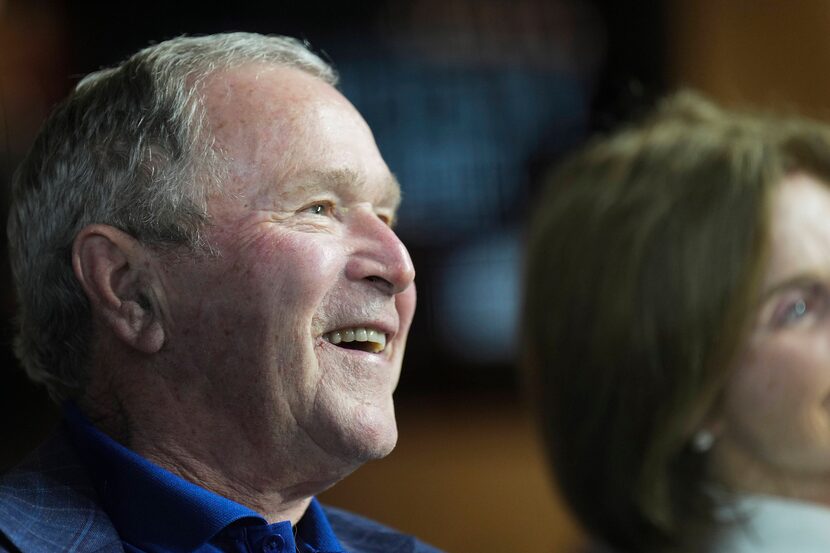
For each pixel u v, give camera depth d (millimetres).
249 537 4957
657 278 7465
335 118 5312
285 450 5059
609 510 7582
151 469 4953
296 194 5121
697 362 7285
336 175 5191
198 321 5039
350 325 5117
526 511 13438
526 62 14016
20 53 12062
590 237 7871
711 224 7379
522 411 13586
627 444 7492
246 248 5012
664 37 14305
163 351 5102
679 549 7383
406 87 13727
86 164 5195
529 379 8352
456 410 13609
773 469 7395
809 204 7449
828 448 7207
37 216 5324
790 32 14516
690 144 7820
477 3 13953
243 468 5113
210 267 5031
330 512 6066
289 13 13477
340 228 5227
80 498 4879
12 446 10078
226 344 5012
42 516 4719
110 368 5223
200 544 4859
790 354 7211
